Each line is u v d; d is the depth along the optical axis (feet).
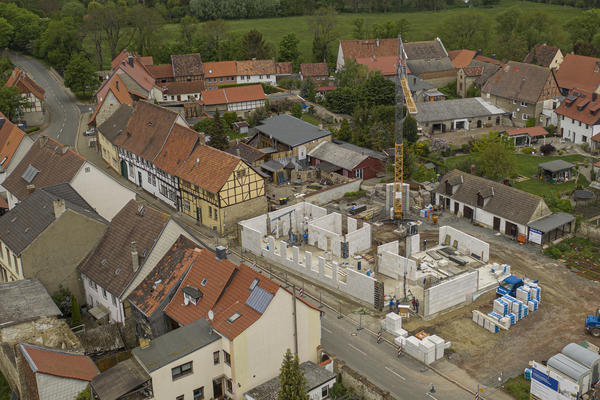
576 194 299.38
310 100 494.18
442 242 264.52
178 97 475.72
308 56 650.02
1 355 177.99
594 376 167.84
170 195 307.37
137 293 194.80
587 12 615.98
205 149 290.97
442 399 171.83
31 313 181.37
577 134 390.63
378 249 241.96
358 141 379.55
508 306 210.59
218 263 185.88
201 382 165.99
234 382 165.48
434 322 209.97
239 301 174.70
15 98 425.69
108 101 379.55
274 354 171.32
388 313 208.44
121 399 152.87
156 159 310.45
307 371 171.83
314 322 178.29
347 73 511.81
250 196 280.72
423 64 533.14
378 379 180.45
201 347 163.02
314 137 359.87
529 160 366.63
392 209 284.41
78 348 174.09
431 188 312.09
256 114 431.84
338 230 274.16
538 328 205.36
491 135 356.38
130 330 196.44
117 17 588.50
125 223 215.72
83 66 492.54
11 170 315.58
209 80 523.29
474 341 198.80
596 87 451.12
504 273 237.45
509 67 458.50
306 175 335.88
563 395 164.14
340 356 191.52
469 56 548.31
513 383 177.58
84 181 253.24
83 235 215.10
